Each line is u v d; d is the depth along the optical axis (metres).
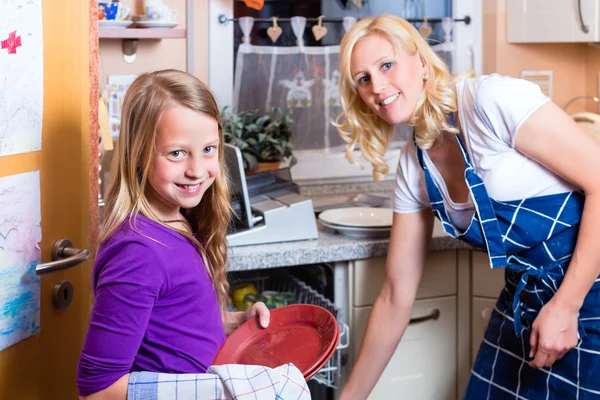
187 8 2.64
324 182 2.94
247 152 2.59
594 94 3.01
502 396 1.83
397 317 1.92
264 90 2.85
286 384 1.15
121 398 1.12
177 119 1.16
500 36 2.93
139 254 1.14
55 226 1.42
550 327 1.62
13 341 1.32
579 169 1.58
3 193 1.26
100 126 2.11
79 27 1.44
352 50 1.68
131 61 2.58
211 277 1.34
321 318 1.37
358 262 2.18
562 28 2.74
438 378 2.30
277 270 2.58
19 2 1.27
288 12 2.85
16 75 1.27
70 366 1.50
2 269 1.27
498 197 1.68
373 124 1.82
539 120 1.58
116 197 1.22
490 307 2.27
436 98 1.66
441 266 2.25
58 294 1.42
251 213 2.14
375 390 2.25
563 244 1.68
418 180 1.85
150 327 1.18
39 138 1.35
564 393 1.70
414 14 2.98
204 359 1.23
